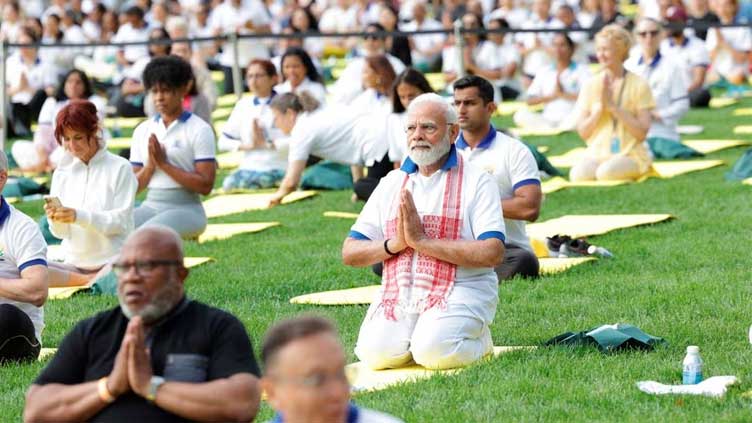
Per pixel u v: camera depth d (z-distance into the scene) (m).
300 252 15.96
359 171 19.22
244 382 7.27
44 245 11.16
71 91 23.48
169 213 15.98
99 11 40.12
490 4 42.88
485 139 13.02
